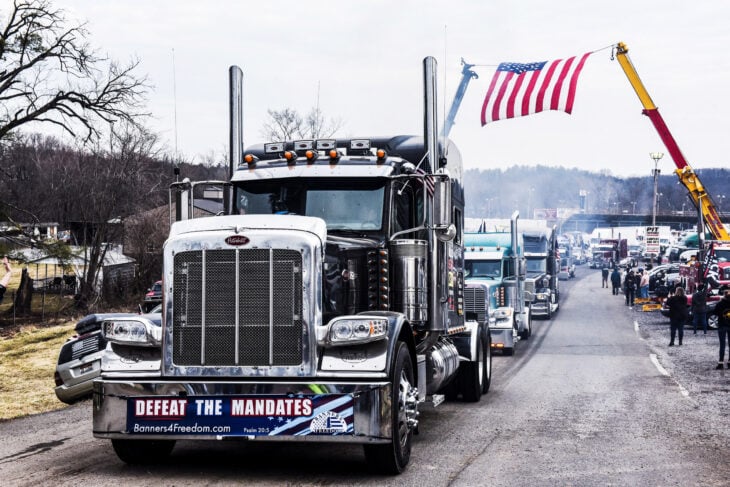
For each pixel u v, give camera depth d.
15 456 11.24
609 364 25.78
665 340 35.22
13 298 50.97
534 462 10.70
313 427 9.31
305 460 10.88
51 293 60.97
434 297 12.07
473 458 10.95
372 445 9.63
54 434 13.19
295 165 12.03
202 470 10.21
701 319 37.62
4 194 56.69
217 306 9.59
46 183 58.94
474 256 32.09
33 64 47.53
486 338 18.59
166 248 9.72
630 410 15.73
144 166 57.97
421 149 13.22
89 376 16.27
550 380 21.42
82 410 16.05
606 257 104.94
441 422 14.22
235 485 9.34
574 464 10.61
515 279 31.38
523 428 13.54
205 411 9.42
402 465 10.02
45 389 19.91
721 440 12.55
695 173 48.06
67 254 48.84
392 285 11.62
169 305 9.66
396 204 11.95
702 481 9.77
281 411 9.34
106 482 9.48
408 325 10.34
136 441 10.38
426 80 12.73
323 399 9.31
